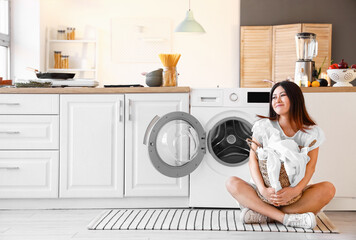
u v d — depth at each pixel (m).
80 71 6.88
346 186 3.31
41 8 6.35
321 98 3.31
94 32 6.91
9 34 6.20
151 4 6.91
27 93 3.35
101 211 3.29
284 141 2.69
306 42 3.59
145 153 3.33
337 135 3.31
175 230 2.72
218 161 3.32
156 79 3.47
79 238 2.55
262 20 6.82
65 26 6.81
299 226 2.73
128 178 3.34
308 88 3.32
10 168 3.33
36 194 3.35
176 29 5.51
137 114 3.34
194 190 3.32
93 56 6.85
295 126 2.82
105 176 3.34
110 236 2.59
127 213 3.18
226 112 3.33
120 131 3.34
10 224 2.89
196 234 2.63
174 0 6.90
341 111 3.31
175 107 3.34
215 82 6.93
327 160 3.32
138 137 3.34
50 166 3.35
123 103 3.34
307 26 6.58
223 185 3.32
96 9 6.92
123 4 6.92
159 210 3.29
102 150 3.34
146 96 3.34
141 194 3.33
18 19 6.25
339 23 6.79
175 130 3.27
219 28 6.90
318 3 6.79
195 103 3.33
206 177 3.32
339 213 3.25
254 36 6.78
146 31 6.93
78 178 3.35
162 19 6.90
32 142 3.35
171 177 3.32
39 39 6.26
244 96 3.32
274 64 6.71
